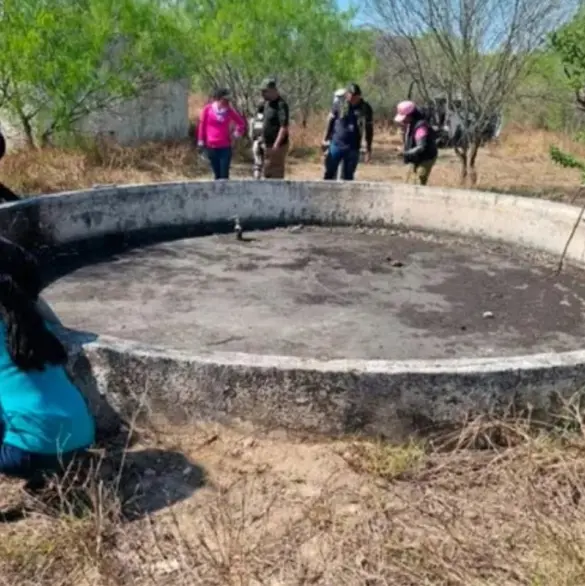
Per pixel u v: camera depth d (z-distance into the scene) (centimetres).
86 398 349
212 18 1598
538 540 259
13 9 1152
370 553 267
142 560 268
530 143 1767
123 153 1198
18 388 285
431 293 618
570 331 546
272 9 1611
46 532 278
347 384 334
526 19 1139
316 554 270
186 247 732
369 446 335
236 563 263
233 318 544
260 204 821
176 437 346
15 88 1163
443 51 1184
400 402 336
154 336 506
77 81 1176
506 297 614
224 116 948
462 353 500
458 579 247
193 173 1208
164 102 1569
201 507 300
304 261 697
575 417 339
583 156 1548
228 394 340
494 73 1162
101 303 564
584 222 693
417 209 812
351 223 836
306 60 1694
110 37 1254
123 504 299
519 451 323
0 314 282
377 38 1802
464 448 338
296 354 487
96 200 724
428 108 1355
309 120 1906
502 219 762
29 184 965
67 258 679
